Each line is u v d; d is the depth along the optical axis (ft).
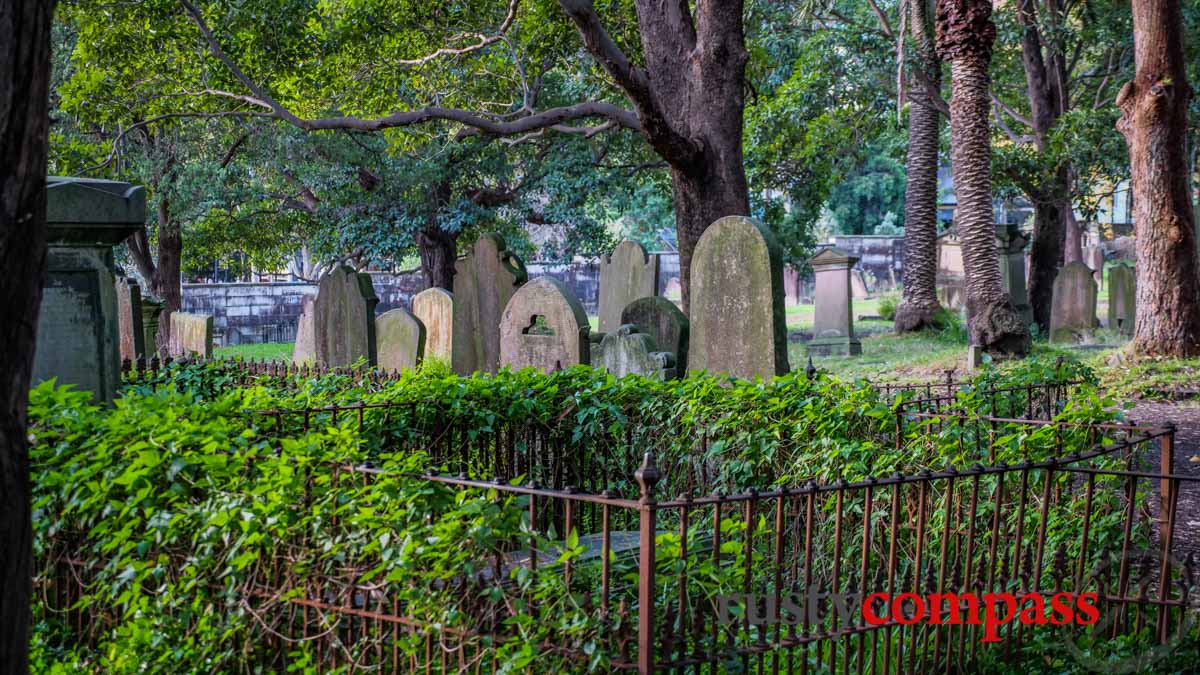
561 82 75.20
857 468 17.66
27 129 8.15
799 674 13.83
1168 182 47.93
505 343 35.86
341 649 12.23
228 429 14.02
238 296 105.50
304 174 74.38
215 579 12.69
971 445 17.80
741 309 29.66
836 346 66.39
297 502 12.41
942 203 153.48
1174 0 47.52
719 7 45.19
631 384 21.77
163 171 73.46
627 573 12.14
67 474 13.34
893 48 72.69
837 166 88.33
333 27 56.65
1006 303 55.52
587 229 80.94
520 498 11.43
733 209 45.96
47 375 22.04
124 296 48.70
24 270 8.28
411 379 20.58
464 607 11.16
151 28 52.95
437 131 71.97
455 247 83.35
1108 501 16.88
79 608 13.80
